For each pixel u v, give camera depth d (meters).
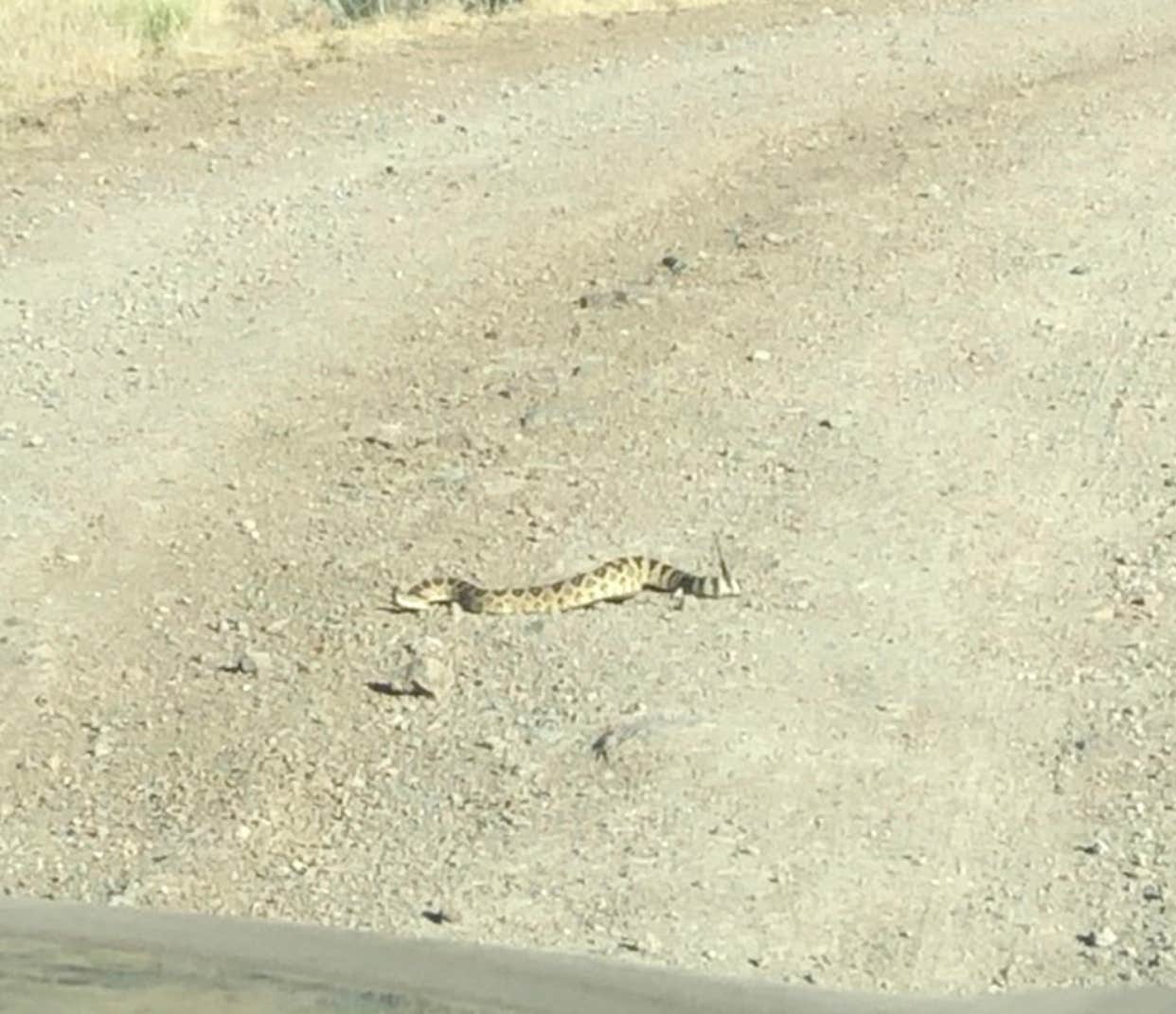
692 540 14.89
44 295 19.27
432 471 16.05
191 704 13.15
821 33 26.56
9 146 22.80
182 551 15.10
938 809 11.84
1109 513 15.11
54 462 16.36
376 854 11.54
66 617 14.25
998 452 15.96
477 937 10.65
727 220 20.31
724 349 17.70
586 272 19.38
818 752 12.34
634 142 22.44
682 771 12.15
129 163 22.31
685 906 11.00
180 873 11.41
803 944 10.70
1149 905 11.03
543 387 17.23
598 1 28.62
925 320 18.06
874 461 15.85
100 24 25.91
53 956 10.08
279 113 23.72
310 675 13.40
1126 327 17.91
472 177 21.66
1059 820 11.74
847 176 21.22
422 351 18.05
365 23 27.78
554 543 14.94
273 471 16.20
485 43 26.56
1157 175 20.97
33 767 12.55
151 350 18.23
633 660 13.37
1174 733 12.52
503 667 13.36
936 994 10.21
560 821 11.75
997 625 13.73
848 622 13.77
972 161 21.42
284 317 18.77
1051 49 25.45
